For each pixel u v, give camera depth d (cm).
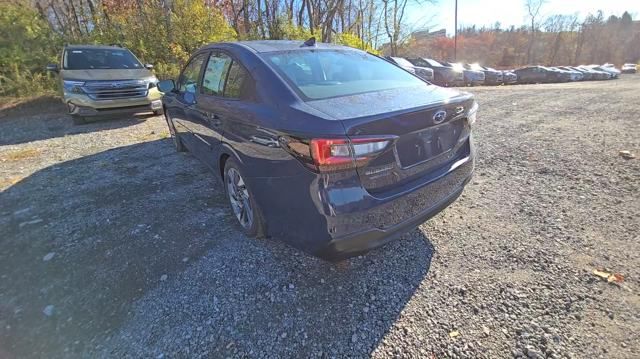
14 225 312
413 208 210
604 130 526
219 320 198
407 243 260
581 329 178
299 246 206
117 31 1165
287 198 202
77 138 610
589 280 210
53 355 182
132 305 212
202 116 317
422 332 183
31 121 770
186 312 204
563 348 168
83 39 1161
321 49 297
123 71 741
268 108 219
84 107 667
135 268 246
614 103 791
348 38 1812
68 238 287
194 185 388
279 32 1566
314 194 183
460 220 288
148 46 1138
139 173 430
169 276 236
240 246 266
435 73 1648
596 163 388
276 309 204
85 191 381
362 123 178
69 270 248
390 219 198
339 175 179
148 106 730
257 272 236
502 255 239
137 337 190
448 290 211
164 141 574
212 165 327
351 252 193
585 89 1207
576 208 293
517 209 299
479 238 261
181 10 1139
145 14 1157
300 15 2094
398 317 194
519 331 179
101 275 240
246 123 232
